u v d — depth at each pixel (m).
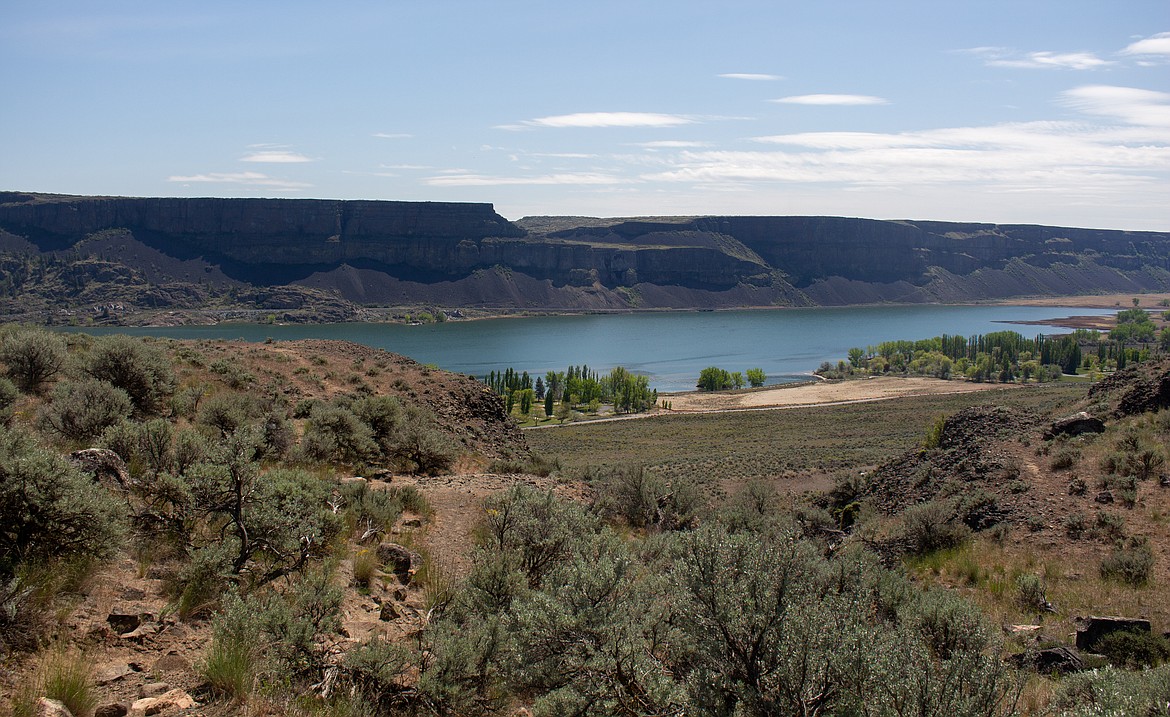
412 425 21.20
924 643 7.96
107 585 6.98
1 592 5.68
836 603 6.77
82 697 4.99
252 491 8.41
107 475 9.45
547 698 6.02
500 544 10.10
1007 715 5.89
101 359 17.94
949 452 28.14
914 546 18.73
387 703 6.06
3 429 8.12
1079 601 13.46
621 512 19.53
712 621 6.05
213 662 5.58
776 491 35.12
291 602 7.10
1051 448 23.70
